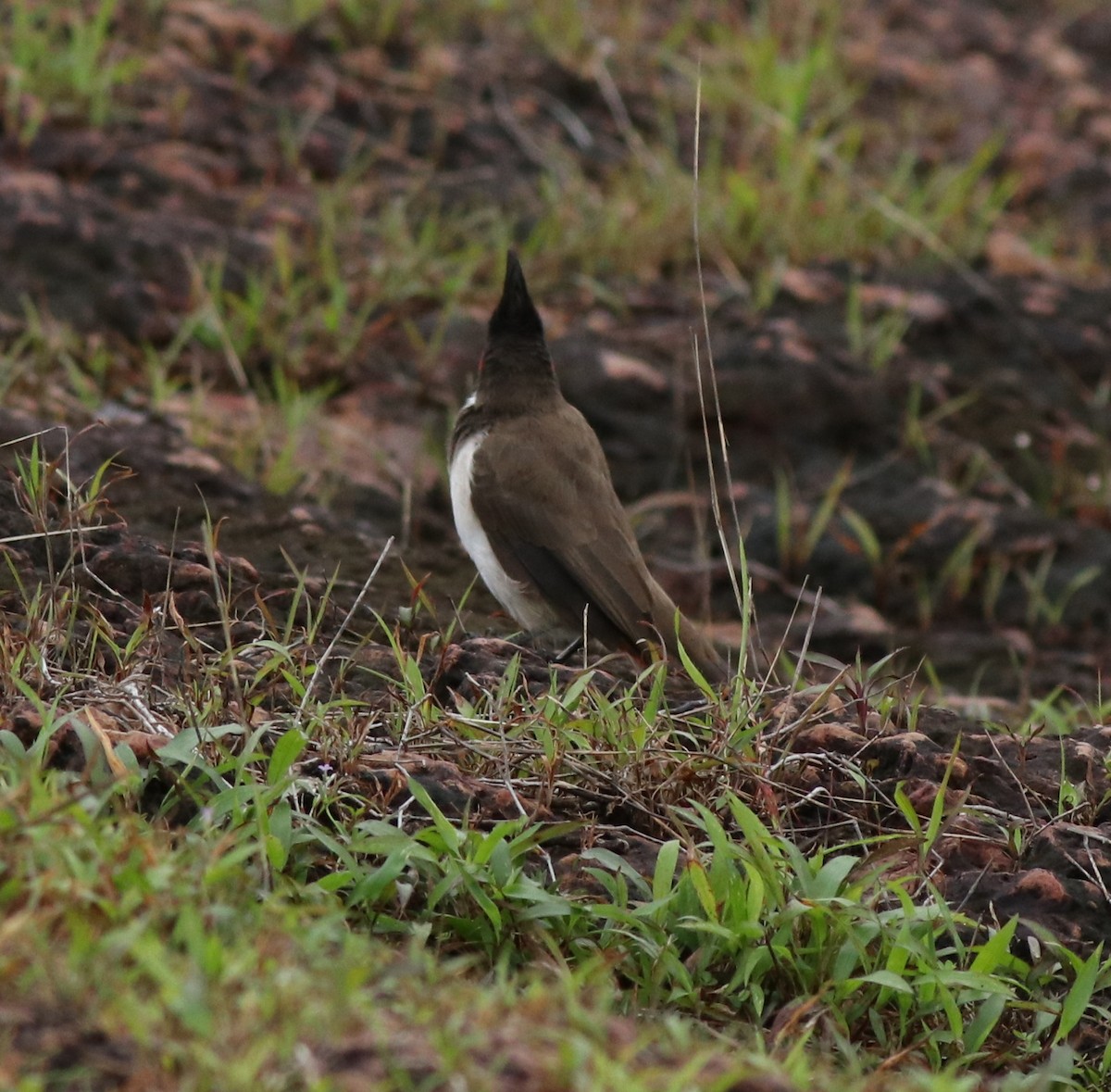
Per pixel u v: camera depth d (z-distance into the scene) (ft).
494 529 34.73
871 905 23.29
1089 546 48.19
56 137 52.60
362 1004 17.53
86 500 32.35
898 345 53.57
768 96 65.31
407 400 47.98
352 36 63.72
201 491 38.83
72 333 45.39
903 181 61.93
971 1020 23.45
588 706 28.04
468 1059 16.89
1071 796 27.78
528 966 21.89
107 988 17.25
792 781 27.14
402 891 22.29
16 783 21.34
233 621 29.63
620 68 66.95
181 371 46.39
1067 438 52.29
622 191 58.34
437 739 26.58
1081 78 78.33
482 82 63.26
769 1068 18.65
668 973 22.16
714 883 23.04
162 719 25.25
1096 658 45.14
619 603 34.01
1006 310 55.83
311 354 47.78
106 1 55.83
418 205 56.24
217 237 50.90
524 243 55.47
